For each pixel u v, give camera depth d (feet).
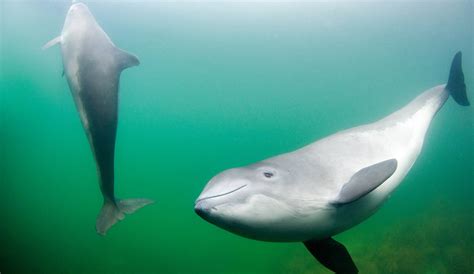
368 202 12.20
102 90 16.08
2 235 47.88
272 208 9.81
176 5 77.51
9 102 68.80
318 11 80.89
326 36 95.96
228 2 77.25
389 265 31.17
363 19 84.33
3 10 61.87
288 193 10.21
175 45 100.22
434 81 92.32
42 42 68.18
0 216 54.19
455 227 37.50
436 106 17.80
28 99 80.18
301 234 10.94
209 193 9.50
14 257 41.37
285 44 100.37
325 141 13.65
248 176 10.07
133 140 120.26
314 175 11.38
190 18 83.41
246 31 95.45
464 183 62.18
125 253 44.32
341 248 12.94
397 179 14.15
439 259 31.78
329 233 11.88
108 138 16.48
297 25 91.71
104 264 40.09
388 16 81.41
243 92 117.29
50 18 61.72
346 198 10.31
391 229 40.93
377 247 35.53
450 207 46.26
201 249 45.50
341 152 13.12
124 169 101.91
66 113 97.25
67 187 78.23
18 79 73.46
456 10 73.31
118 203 18.86
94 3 76.07
